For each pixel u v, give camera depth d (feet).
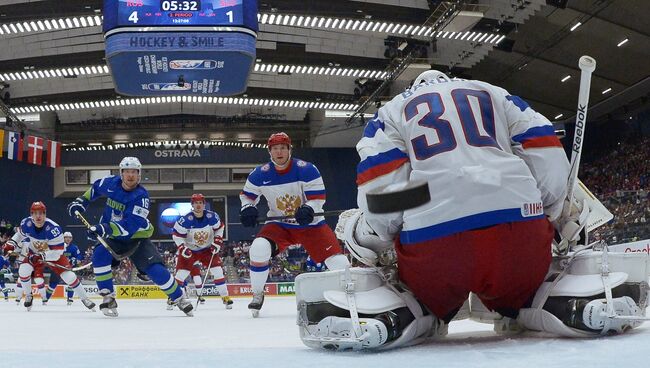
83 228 107.34
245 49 47.29
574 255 9.45
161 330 17.06
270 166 22.95
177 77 55.57
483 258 8.82
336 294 9.05
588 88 9.14
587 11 71.31
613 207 53.47
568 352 7.84
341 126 104.94
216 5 46.83
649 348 7.82
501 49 78.13
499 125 9.18
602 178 106.42
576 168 9.51
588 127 113.19
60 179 106.83
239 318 23.07
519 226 8.78
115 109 102.94
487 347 8.73
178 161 109.19
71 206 25.11
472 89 9.35
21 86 88.99
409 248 9.12
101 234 24.72
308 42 76.07
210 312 29.84
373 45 77.05
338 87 91.76
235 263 95.30
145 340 13.34
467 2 61.98
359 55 78.23
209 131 107.24
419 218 8.91
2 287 59.47
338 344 8.80
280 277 77.87
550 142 9.21
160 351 9.31
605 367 6.70
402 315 9.07
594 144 113.09
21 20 62.59
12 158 92.89
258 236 23.47
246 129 108.17
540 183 9.23
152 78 55.42
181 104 103.76
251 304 23.41
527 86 94.07
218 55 49.37
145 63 51.80
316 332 9.10
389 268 9.61
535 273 9.20
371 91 89.76
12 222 104.73
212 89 58.80
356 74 82.48
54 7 62.34
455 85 9.40
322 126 104.99
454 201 8.72
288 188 22.88
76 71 79.20
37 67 77.87
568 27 74.79
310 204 22.74
